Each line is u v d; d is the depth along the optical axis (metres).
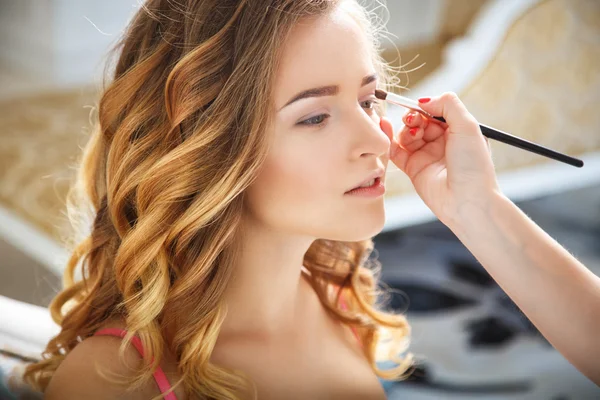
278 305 0.99
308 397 0.99
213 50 0.84
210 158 0.86
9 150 3.16
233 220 0.89
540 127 3.41
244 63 0.83
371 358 1.15
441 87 3.25
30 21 3.92
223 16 0.85
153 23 0.90
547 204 3.20
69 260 1.07
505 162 3.33
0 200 2.87
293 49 0.83
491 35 3.29
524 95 3.36
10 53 4.08
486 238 0.91
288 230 0.90
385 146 0.87
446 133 0.97
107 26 3.96
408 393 2.08
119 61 0.94
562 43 3.42
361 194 0.88
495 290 2.60
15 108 3.59
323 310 1.11
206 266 0.89
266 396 0.96
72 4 3.85
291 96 0.83
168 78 0.86
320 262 1.13
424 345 2.30
